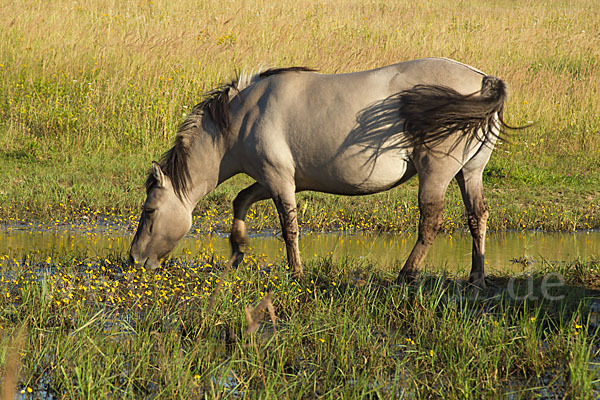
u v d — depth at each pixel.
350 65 53.31
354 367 14.09
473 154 19.39
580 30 74.25
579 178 39.75
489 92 18.69
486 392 13.22
